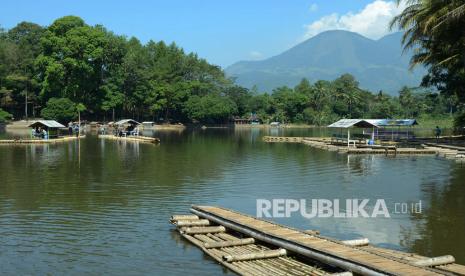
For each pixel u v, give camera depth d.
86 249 15.54
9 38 125.06
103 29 107.62
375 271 11.90
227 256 14.12
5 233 17.27
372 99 153.38
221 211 18.98
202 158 42.28
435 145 52.44
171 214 20.30
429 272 11.80
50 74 92.88
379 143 54.25
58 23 96.62
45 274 13.40
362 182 28.69
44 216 19.77
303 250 14.06
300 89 161.25
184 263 14.27
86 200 22.92
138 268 13.87
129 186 26.89
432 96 66.12
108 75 106.56
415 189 26.31
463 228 18.14
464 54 46.97
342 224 18.83
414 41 49.03
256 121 141.38
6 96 98.19
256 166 36.41
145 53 125.50
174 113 124.69
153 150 50.47
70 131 84.50
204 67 139.88
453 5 41.97
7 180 28.75
